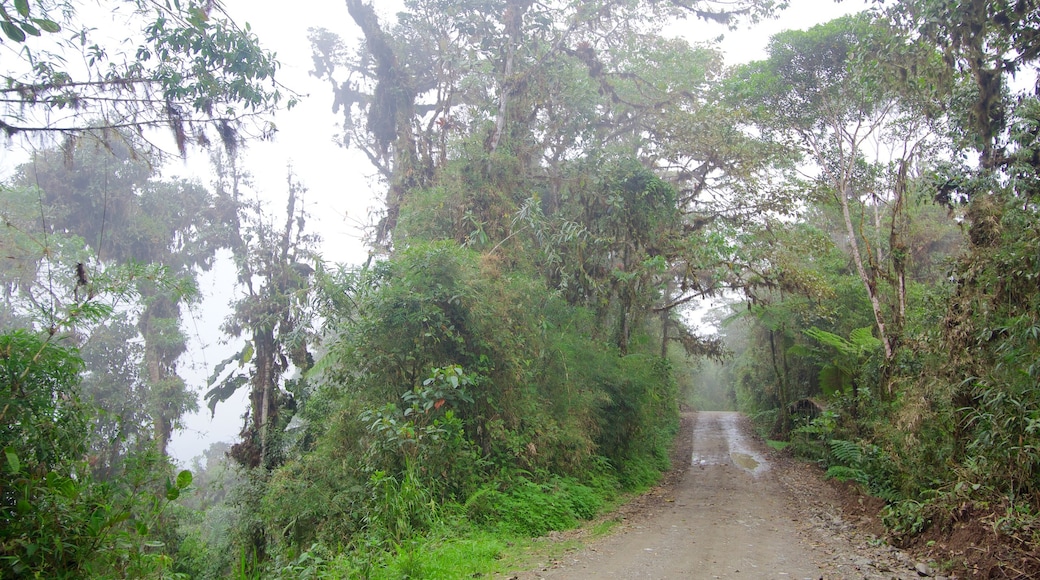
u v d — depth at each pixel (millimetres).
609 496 14398
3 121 7859
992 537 7555
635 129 22531
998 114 10391
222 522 21031
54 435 6180
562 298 16500
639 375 18188
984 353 9758
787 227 20078
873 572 7562
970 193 11508
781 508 13492
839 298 23203
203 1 9117
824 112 18328
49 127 8148
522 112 17609
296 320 19391
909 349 12688
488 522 9984
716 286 19219
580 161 18078
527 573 7449
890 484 12688
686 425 37312
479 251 14977
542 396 13953
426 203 15914
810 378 28625
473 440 11734
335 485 11148
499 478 11367
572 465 13859
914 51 11180
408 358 11328
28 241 17062
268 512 11797
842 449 17094
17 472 5449
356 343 11562
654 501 14773
